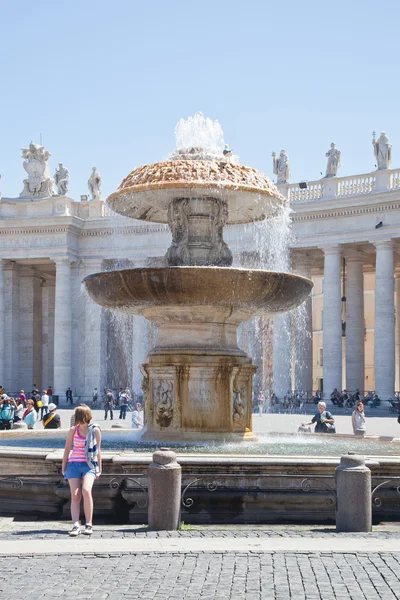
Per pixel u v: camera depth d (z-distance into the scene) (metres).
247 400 16.39
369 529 10.69
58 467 12.11
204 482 11.50
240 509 11.56
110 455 11.92
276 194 16.56
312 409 49.03
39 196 58.59
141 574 8.45
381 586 8.06
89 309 57.97
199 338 16.17
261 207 17.44
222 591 7.89
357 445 16.23
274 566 8.77
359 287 55.06
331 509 11.62
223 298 15.21
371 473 11.64
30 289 61.94
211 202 16.77
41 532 10.60
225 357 15.95
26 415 25.22
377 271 49.06
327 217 50.94
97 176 58.56
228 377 15.99
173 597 7.72
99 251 57.81
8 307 59.84
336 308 50.56
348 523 10.67
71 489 10.55
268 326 52.81
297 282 15.81
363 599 7.69
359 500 10.68
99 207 58.22
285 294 15.73
